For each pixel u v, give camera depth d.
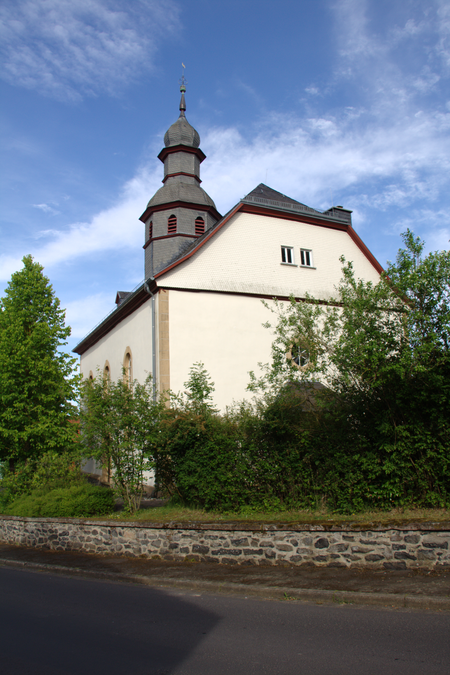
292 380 9.47
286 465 9.00
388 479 8.33
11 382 15.30
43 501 11.56
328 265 19.02
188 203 20.06
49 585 7.87
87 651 4.85
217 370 15.68
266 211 17.98
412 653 4.50
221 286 16.39
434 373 7.95
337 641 4.87
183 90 22.36
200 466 9.60
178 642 5.02
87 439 11.27
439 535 7.04
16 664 4.57
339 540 7.50
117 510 11.88
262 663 4.41
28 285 17.02
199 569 7.99
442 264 8.05
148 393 11.40
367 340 8.23
